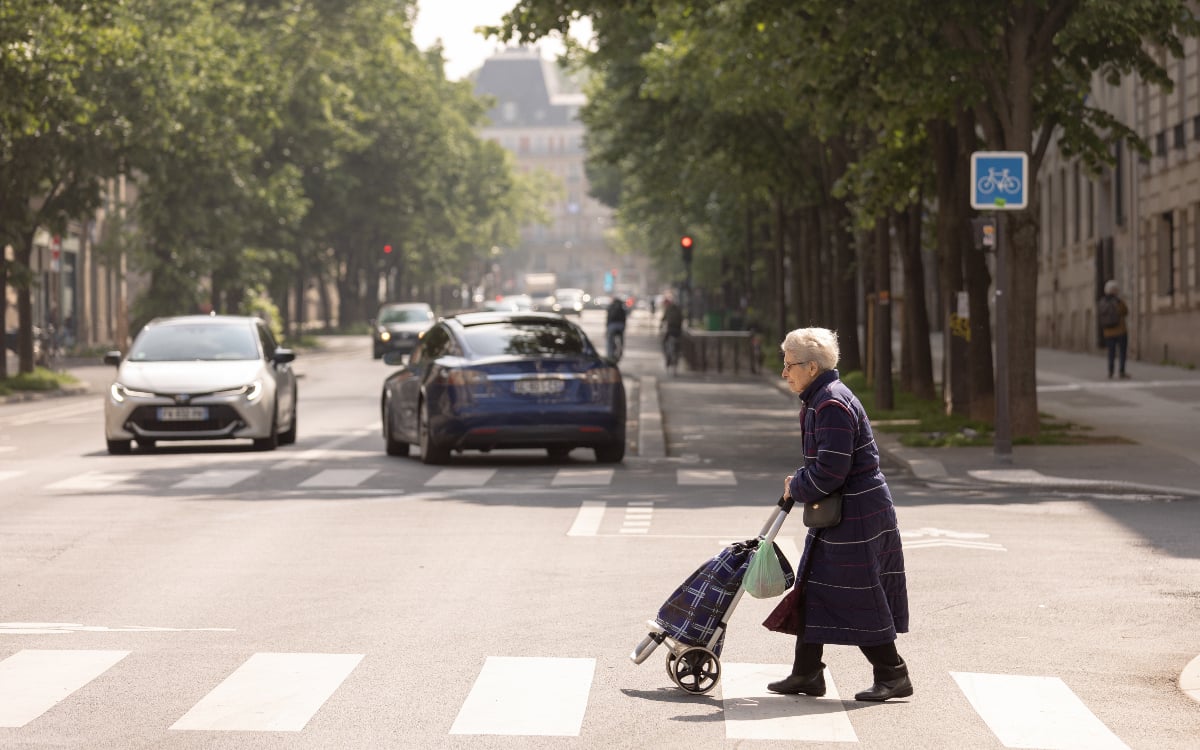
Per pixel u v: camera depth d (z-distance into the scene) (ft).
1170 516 134.92
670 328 417.90
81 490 159.02
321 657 78.64
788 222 468.75
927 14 187.32
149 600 95.09
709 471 178.19
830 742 63.00
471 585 100.17
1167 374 342.44
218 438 201.57
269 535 124.06
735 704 69.46
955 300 228.84
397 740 62.80
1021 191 173.99
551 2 221.66
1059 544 117.80
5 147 357.00
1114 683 74.28
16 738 62.85
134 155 379.55
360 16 542.57
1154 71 207.72
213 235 469.98
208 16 439.63
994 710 68.64
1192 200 354.95
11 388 359.46
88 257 644.69
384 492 156.15
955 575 103.96
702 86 335.26
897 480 167.63
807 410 70.33
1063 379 331.36
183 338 213.25
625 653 79.87
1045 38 192.03
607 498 150.00
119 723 65.41
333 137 567.18
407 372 193.88
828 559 70.23
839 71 203.51
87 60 347.15
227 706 68.39
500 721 65.92
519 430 178.70
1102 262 436.76
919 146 242.17
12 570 106.73
